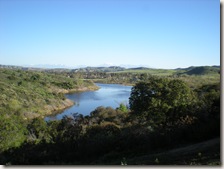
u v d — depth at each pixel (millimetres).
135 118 26281
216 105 22281
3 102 54688
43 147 17641
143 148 15953
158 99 23328
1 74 86625
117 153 15742
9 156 16203
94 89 111375
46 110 61469
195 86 58469
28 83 80250
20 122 25766
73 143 17734
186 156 12398
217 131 17125
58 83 100500
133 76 181875
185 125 18688
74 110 63750
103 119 34938
